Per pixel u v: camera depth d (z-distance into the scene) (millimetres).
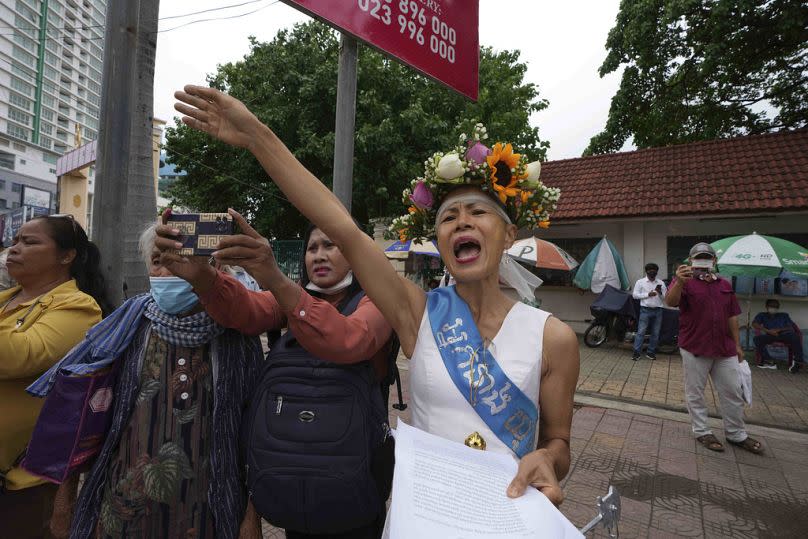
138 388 1333
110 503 1265
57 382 1269
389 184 10523
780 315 7043
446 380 1079
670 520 2793
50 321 1527
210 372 1380
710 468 3504
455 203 1184
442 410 1080
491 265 1153
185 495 1287
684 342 3996
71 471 1274
